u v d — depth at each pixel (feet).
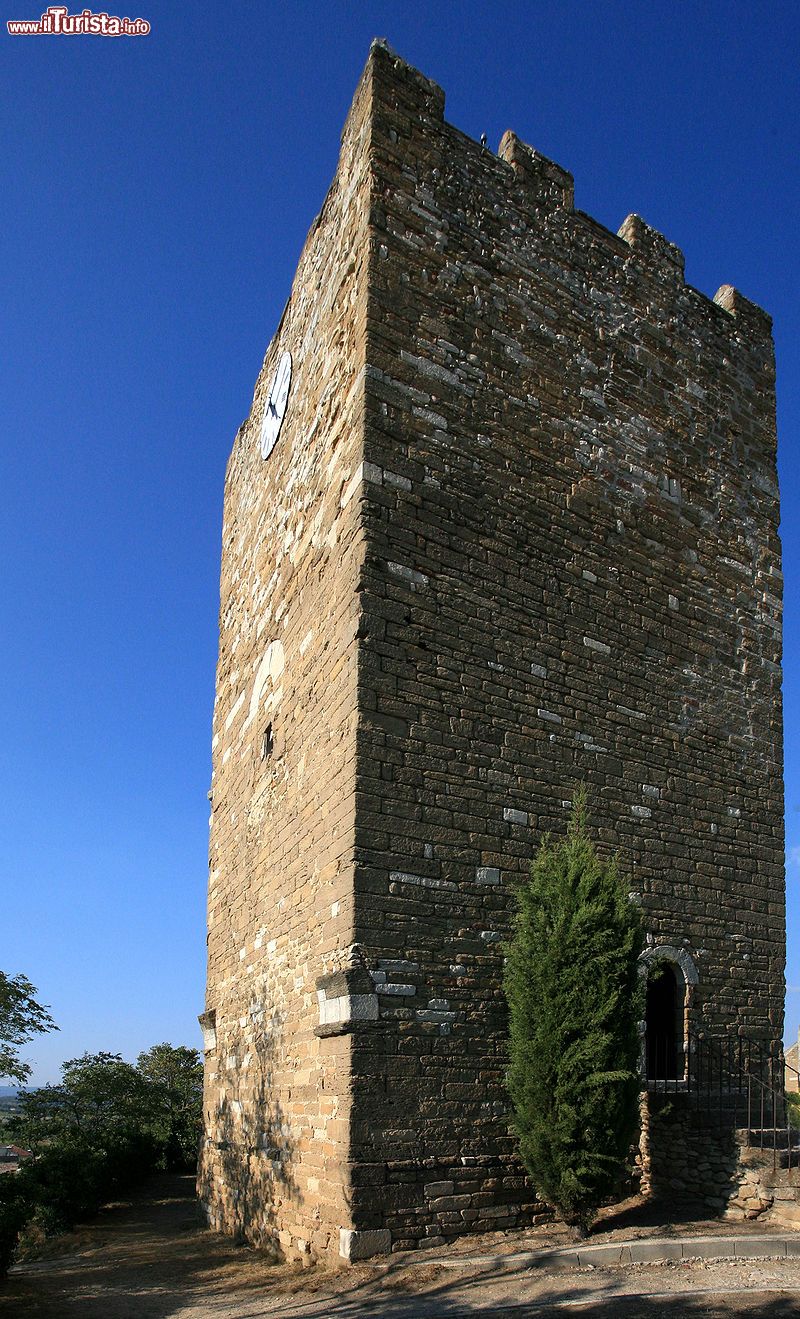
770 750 43.98
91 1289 33.27
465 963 30.99
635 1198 33.45
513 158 40.75
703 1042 37.55
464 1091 29.89
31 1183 47.75
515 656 35.32
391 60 37.47
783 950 41.78
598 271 42.78
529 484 37.58
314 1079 31.42
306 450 41.37
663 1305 23.07
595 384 41.19
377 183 35.91
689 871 39.09
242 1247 37.68
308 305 43.55
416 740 31.91
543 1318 22.44
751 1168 31.14
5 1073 51.24
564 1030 28.94
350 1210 27.27
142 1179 74.23
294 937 35.65
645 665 39.81
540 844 34.12
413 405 34.76
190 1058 90.22
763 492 47.60
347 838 30.27
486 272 38.40
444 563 34.19
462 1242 28.32
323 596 36.27
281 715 41.34
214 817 55.62
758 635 45.09
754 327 49.98
